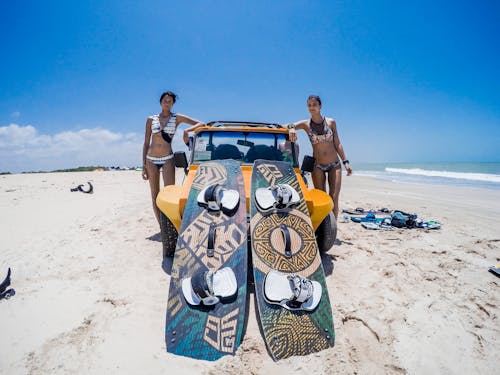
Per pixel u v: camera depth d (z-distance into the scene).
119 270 3.63
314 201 3.45
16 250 4.26
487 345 2.36
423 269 3.70
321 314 2.50
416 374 2.06
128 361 2.13
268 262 2.77
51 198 8.30
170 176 4.54
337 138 4.43
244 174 3.80
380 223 5.84
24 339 2.35
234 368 2.08
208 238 2.86
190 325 2.37
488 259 4.05
